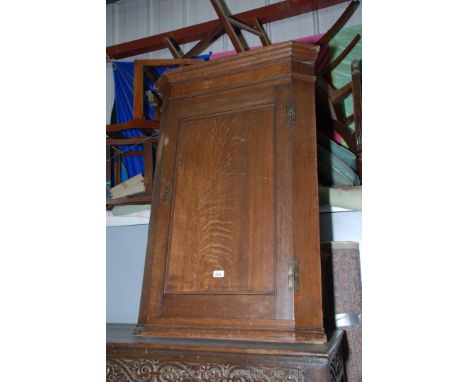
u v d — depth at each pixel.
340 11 2.02
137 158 1.96
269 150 1.11
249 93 1.18
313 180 1.08
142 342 1.00
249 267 1.05
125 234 1.81
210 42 2.09
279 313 0.99
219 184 1.15
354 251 1.43
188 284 1.11
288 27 2.08
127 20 2.41
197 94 1.25
